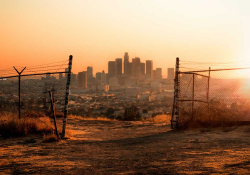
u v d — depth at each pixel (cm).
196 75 1576
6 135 1293
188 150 835
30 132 1385
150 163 673
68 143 1134
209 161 640
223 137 1073
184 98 1599
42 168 664
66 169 648
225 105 1480
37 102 1680
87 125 1955
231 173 513
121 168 637
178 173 548
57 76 1389
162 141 1096
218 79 1516
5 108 1666
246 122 1315
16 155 862
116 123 2120
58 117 2348
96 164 697
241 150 761
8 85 1802
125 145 1054
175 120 1562
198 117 1509
